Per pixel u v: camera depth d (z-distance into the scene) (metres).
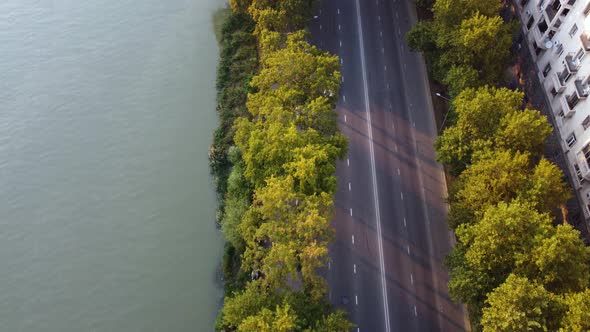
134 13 101.69
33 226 74.81
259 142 61.09
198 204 76.56
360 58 90.00
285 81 67.69
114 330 65.56
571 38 64.81
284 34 77.38
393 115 82.69
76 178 79.81
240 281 66.56
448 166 75.69
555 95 69.06
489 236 51.94
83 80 91.62
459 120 63.31
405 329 63.03
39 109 87.88
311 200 56.75
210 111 86.81
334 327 50.16
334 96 69.00
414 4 97.81
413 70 88.25
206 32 97.94
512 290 47.75
